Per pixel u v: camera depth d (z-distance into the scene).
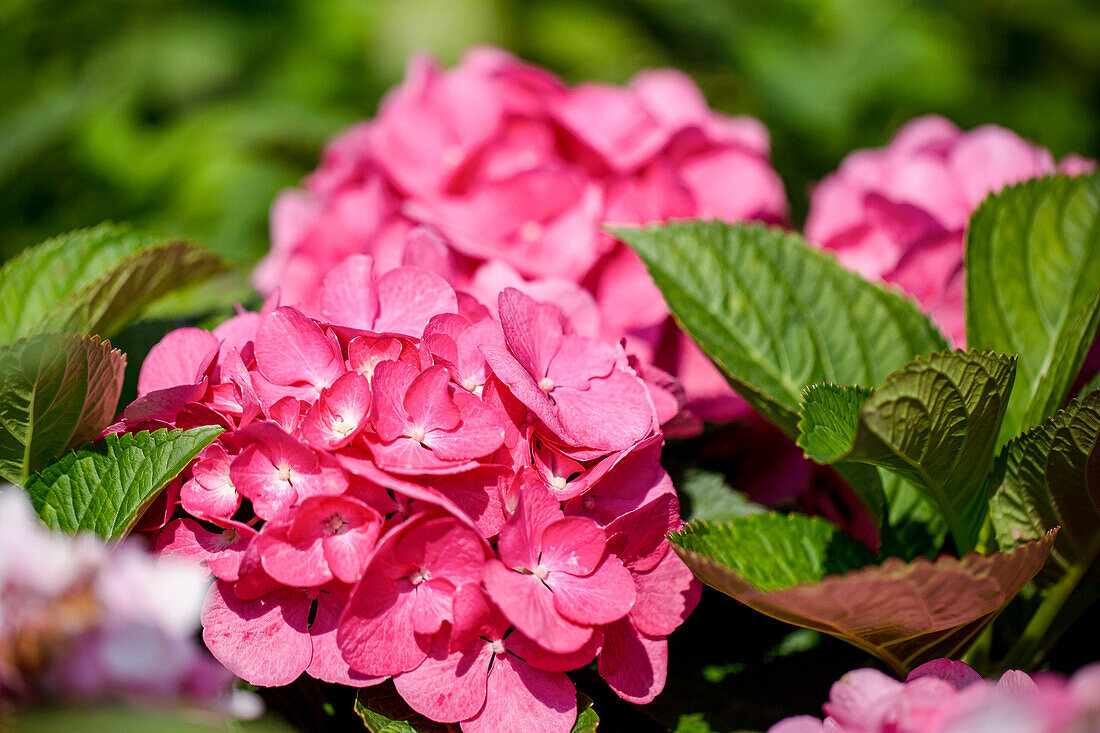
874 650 0.85
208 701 0.79
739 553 0.86
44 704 0.78
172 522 0.84
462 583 0.82
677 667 0.88
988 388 0.82
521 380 0.83
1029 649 0.87
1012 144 0.98
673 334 0.95
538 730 0.82
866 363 0.91
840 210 1.00
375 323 0.85
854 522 0.93
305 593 0.83
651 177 0.96
